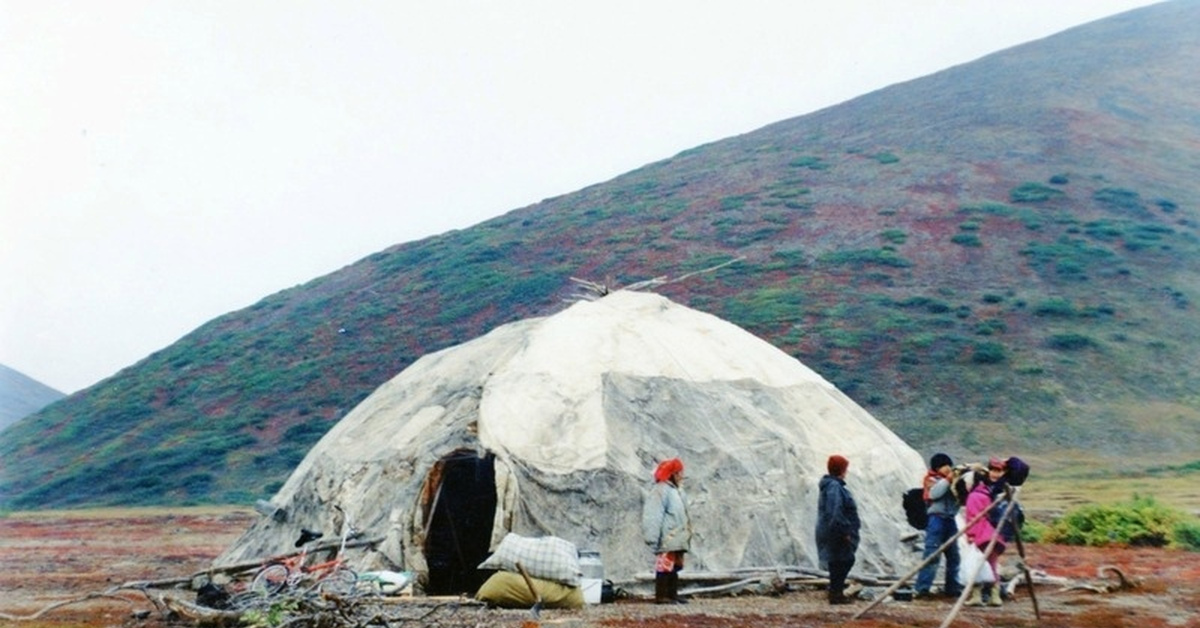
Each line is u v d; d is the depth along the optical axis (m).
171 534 36.12
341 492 16.61
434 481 16.25
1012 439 48.00
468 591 16.92
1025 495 37.50
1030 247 68.94
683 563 15.12
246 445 59.84
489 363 17.94
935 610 13.80
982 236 71.06
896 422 49.88
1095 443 47.50
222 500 51.38
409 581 14.97
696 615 13.25
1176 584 16.30
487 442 15.98
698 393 17.45
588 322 18.33
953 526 14.98
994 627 12.47
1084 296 62.81
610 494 15.72
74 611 15.24
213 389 71.12
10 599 17.56
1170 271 66.19
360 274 91.38
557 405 16.56
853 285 65.56
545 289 73.19
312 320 81.25
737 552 15.93
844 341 57.72
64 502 55.19
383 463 16.53
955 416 50.25
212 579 15.63
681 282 68.75
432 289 80.56
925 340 57.38
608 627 12.32
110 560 26.27
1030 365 54.44
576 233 85.06
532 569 13.91
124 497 54.50
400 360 68.25
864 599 15.07
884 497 17.42
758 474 16.70
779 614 13.38
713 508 16.16
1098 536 24.03
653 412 16.86
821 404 18.55
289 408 64.50
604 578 15.09
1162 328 59.28
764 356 19.22
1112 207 75.25
